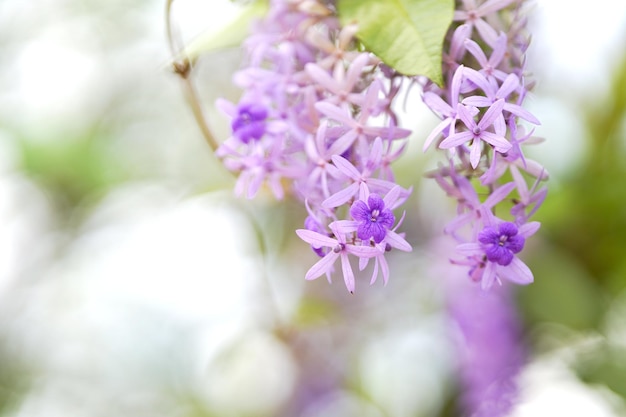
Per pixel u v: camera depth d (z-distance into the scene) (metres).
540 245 0.95
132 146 1.22
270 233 1.06
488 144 0.63
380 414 1.10
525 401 0.92
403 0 0.63
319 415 1.13
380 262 0.61
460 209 0.63
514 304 0.93
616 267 0.96
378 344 1.11
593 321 0.93
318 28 0.68
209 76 1.08
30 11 1.26
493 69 0.62
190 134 1.17
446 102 0.63
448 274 0.97
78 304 1.30
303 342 1.13
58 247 1.25
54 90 1.25
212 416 1.21
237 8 0.71
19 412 1.26
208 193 1.00
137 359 1.29
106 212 1.22
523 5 0.67
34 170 1.17
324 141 0.63
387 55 0.62
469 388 0.94
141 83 1.24
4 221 1.23
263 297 1.11
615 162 0.98
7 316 1.25
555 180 0.96
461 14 0.64
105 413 1.28
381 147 0.62
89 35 1.27
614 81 0.98
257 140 0.66
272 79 0.67
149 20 1.26
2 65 1.24
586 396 0.94
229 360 1.12
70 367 1.30
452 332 0.97
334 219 0.63
